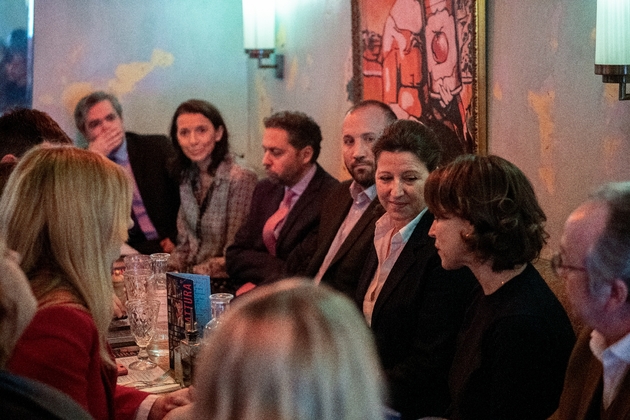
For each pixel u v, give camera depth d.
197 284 2.04
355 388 0.76
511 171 1.67
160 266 2.68
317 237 2.92
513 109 2.49
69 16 4.53
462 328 1.83
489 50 2.59
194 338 2.00
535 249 1.65
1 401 1.04
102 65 4.64
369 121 2.57
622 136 2.04
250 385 0.74
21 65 4.42
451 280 1.96
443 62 2.80
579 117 2.20
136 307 2.14
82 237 1.48
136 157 4.18
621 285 1.24
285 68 4.34
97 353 1.46
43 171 1.49
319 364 0.74
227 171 3.65
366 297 2.28
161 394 1.96
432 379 1.97
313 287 0.82
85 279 1.48
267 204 3.29
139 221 4.15
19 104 4.44
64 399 1.10
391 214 2.13
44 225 1.47
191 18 4.75
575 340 1.68
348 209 2.69
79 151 1.54
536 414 1.62
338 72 3.72
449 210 1.67
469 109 2.66
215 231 3.65
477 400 1.67
